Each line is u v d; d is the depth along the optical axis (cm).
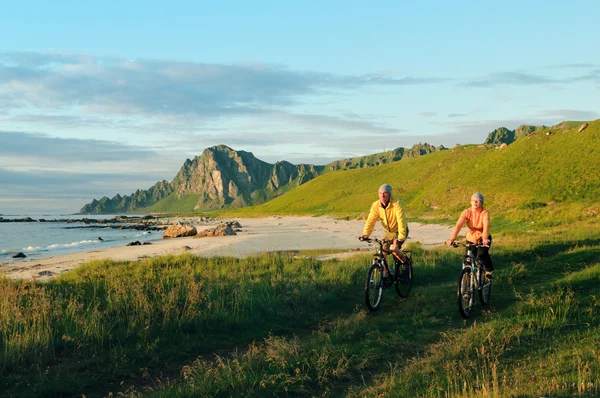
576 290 967
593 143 7412
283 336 825
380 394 510
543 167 7481
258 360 655
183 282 1178
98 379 638
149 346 741
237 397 536
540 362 561
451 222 5553
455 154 12525
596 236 2170
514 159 8400
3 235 7150
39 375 625
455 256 1700
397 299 1067
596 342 616
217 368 631
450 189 8700
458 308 908
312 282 1193
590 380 469
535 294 953
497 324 760
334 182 16500
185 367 650
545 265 1405
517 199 6612
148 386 616
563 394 441
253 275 1404
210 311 921
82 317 824
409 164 14888
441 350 656
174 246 3456
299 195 16800
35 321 802
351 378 592
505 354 617
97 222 14925
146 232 7806
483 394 455
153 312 889
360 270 1414
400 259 1030
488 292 982
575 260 1455
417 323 828
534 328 725
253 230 6138
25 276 1939
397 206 988
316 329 877
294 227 6719
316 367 608
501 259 1617
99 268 1708
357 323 834
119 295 996
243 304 975
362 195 13325
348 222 7900
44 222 15338
